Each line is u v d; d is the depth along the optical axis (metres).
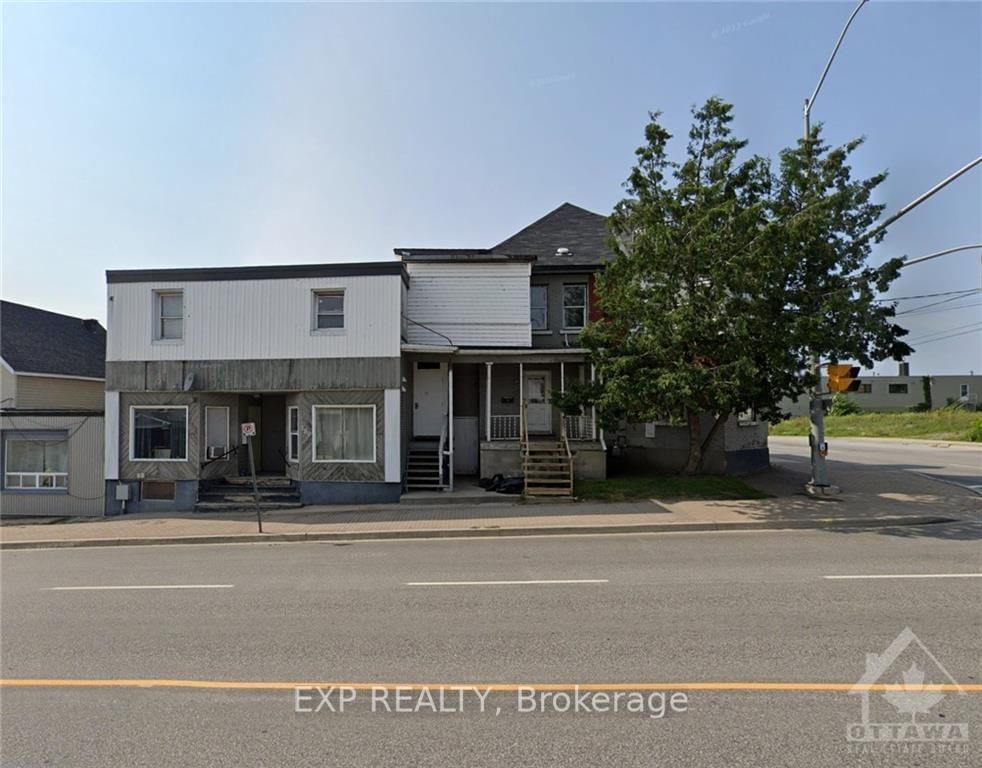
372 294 15.66
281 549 10.65
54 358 21.80
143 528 13.06
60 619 6.54
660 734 3.77
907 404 62.16
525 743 3.69
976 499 13.34
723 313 12.56
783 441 38.41
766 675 4.61
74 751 3.73
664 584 7.30
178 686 4.68
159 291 16.03
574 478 16.62
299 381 15.61
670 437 18.42
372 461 15.39
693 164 13.57
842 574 7.62
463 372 19.02
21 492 16.41
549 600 6.74
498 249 20.72
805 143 13.42
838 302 12.54
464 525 11.80
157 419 16.03
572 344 19.09
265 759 3.59
